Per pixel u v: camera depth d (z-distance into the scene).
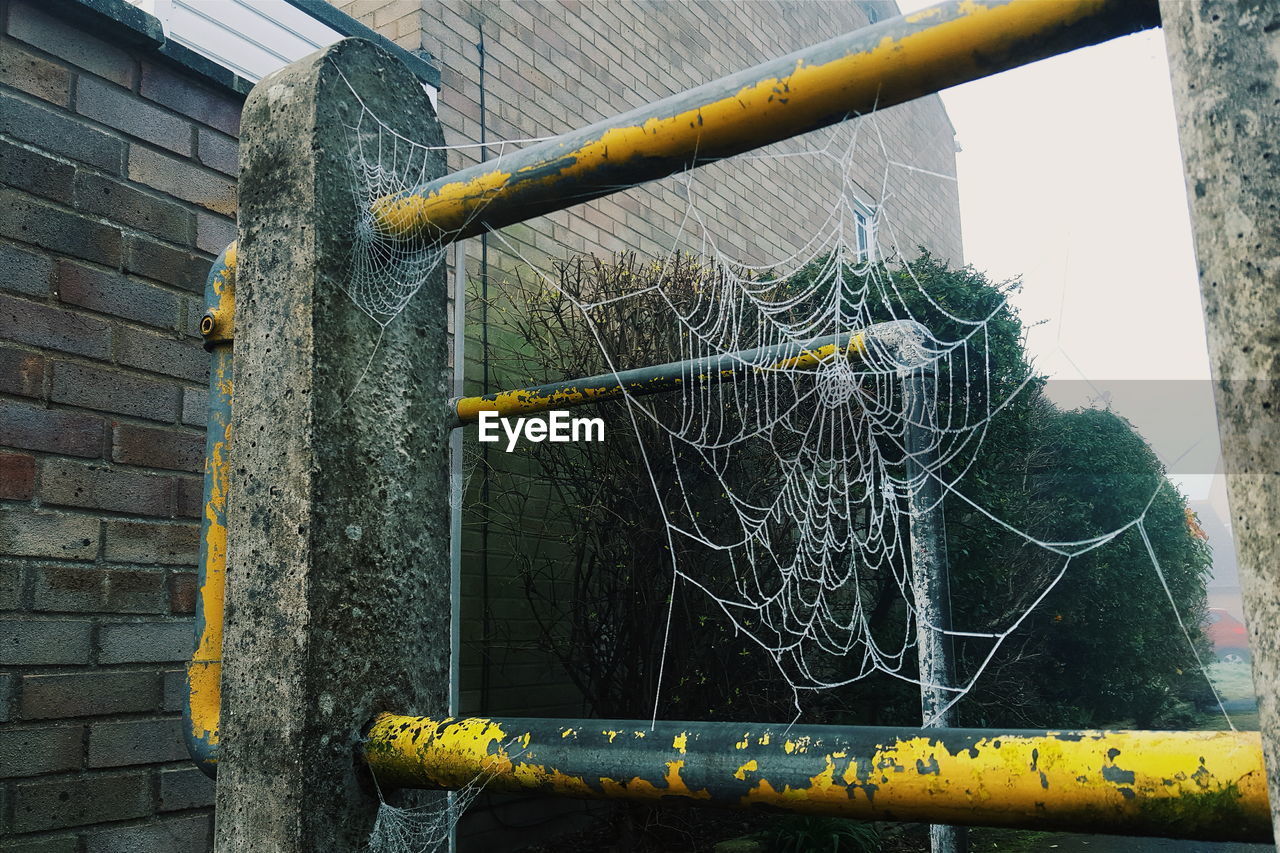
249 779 0.76
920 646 2.72
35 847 2.14
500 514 4.64
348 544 0.80
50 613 2.23
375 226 0.87
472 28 4.79
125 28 2.51
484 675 4.43
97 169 2.47
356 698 0.78
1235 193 0.43
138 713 2.37
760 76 0.65
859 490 5.56
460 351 4.16
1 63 2.30
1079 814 0.49
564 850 4.34
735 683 4.68
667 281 5.23
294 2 3.21
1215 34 0.44
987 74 0.59
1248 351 0.42
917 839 4.57
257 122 0.89
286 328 0.82
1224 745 0.46
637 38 6.08
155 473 2.49
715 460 4.85
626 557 4.59
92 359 2.39
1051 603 6.76
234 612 0.81
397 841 0.80
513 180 0.78
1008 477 6.00
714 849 4.27
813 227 7.59
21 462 2.22
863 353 2.65
